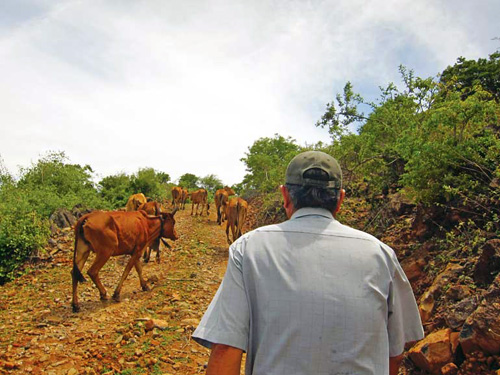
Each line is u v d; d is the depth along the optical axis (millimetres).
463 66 12078
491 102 5562
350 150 10273
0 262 9398
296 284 1428
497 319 3496
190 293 7660
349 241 1535
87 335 5590
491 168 5523
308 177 1657
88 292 7672
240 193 32719
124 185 26250
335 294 1411
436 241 5602
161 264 10172
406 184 6168
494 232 4934
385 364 1422
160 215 8242
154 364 4781
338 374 1356
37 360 4809
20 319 6277
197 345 5348
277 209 15367
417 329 1601
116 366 4703
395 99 9117
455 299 4305
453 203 5746
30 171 19359
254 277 1481
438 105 7082
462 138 5820
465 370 3559
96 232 6840
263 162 25906
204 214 23406
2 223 10164
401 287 1587
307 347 1365
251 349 1465
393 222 7316
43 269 9383
